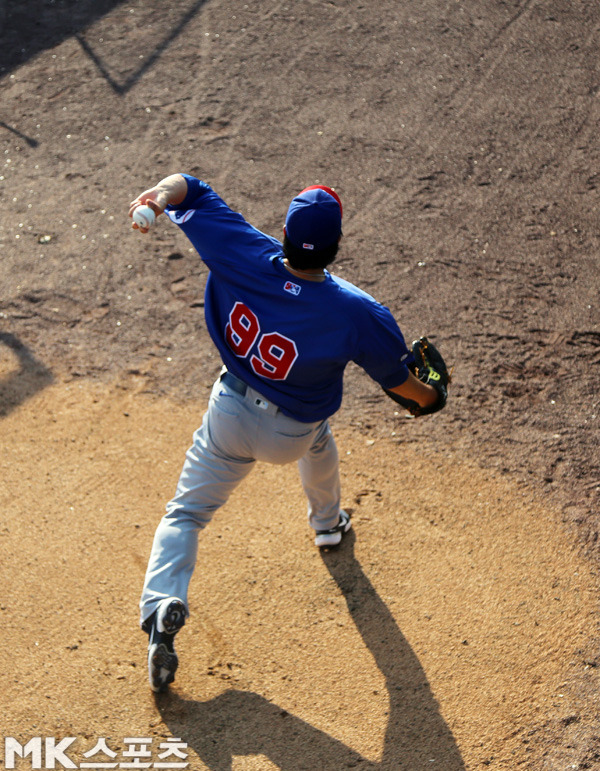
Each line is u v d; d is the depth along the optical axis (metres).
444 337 19.80
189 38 32.81
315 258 10.53
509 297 20.91
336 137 27.20
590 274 21.48
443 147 26.58
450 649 12.96
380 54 31.31
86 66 31.47
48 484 16.17
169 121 28.31
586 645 12.88
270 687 12.48
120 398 18.39
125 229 23.66
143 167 26.19
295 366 10.94
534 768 11.27
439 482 16.16
